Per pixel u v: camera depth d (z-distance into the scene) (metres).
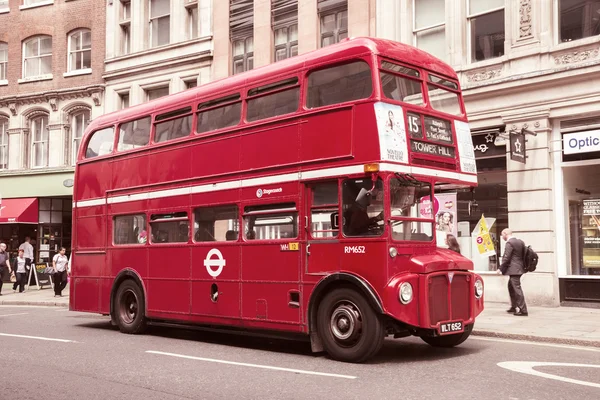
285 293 9.62
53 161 28.77
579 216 15.53
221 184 10.80
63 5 29.19
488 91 16.53
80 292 13.98
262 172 10.10
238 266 10.40
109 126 13.76
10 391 7.12
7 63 30.48
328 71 9.40
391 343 10.83
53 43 29.33
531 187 15.83
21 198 29.28
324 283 9.01
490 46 17.14
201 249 11.11
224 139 10.85
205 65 24.44
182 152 11.70
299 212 9.48
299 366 8.58
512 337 11.16
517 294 13.77
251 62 23.22
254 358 9.31
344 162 8.92
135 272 12.51
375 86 8.72
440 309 8.89
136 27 26.70
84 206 14.12
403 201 8.83
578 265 15.52
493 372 8.01
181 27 25.44
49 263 29.19
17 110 29.91
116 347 10.53
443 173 9.48
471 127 17.05
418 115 9.26
